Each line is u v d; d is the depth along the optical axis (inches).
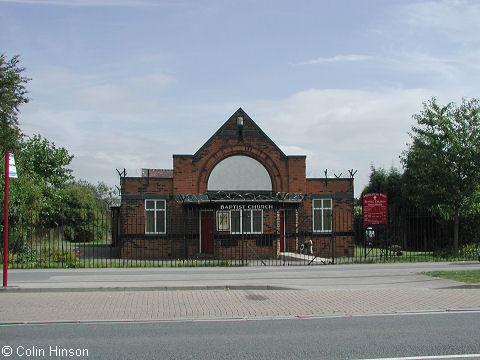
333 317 435.2
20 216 957.8
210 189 1198.3
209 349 325.1
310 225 1221.1
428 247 1325.0
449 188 1021.8
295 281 645.9
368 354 311.7
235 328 390.0
